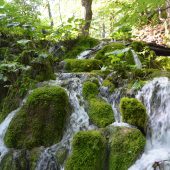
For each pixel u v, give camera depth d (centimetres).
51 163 314
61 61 502
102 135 316
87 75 420
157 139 321
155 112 341
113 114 351
